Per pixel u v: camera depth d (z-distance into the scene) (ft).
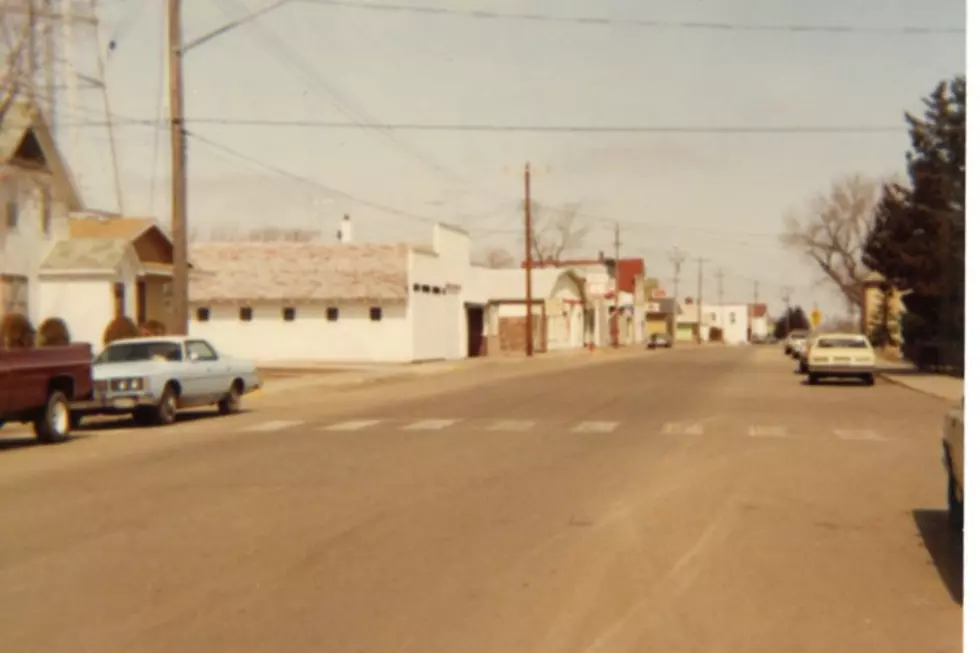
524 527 35.55
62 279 117.91
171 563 30.35
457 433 67.21
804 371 148.97
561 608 25.35
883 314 238.89
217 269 177.78
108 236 123.44
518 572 29.07
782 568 29.78
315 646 22.43
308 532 34.73
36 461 55.47
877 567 29.99
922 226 136.56
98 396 72.18
